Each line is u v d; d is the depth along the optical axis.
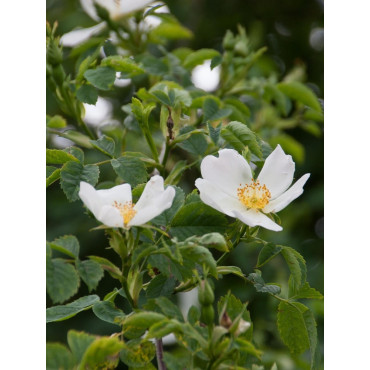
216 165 0.57
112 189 0.55
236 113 0.69
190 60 0.74
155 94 0.61
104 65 0.64
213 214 0.56
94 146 0.60
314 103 0.75
